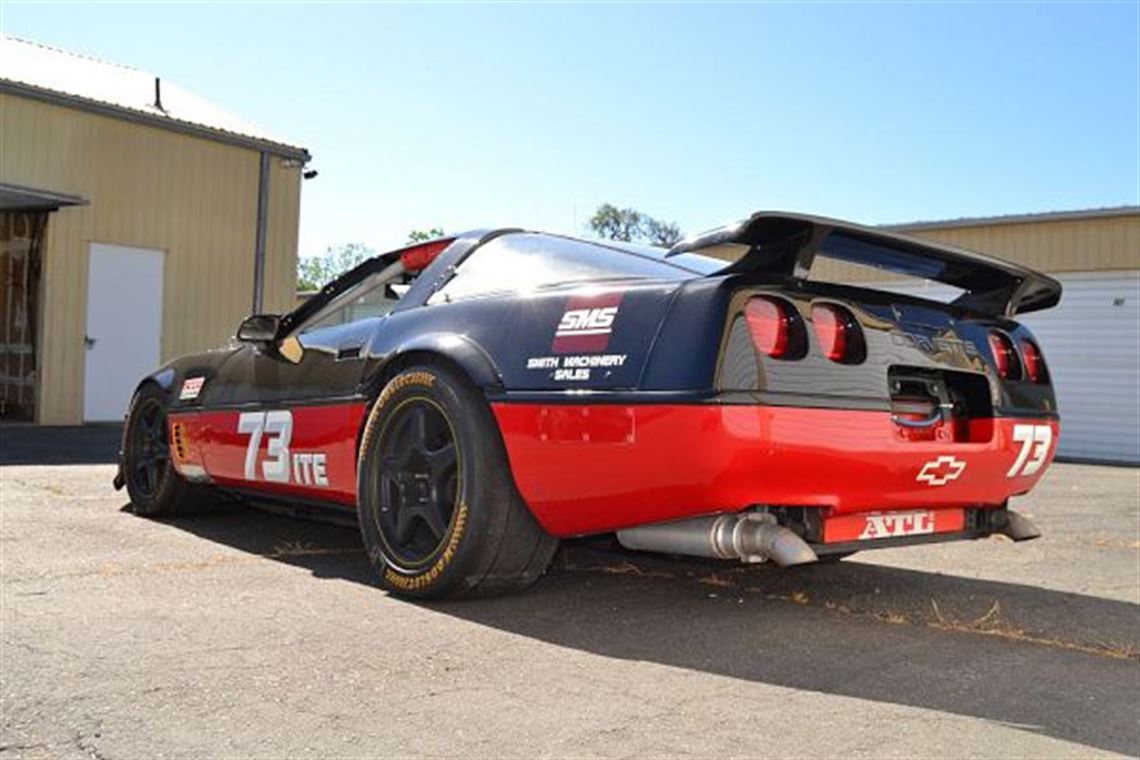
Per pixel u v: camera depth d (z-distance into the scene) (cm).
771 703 239
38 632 278
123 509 530
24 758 195
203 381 470
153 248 1389
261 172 1518
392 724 218
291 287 1573
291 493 415
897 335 301
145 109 1382
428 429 335
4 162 1235
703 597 350
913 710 238
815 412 272
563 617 313
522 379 304
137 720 216
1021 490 357
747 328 269
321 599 327
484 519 310
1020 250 1669
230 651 266
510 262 350
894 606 346
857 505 296
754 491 270
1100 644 303
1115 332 1588
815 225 275
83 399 1312
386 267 412
